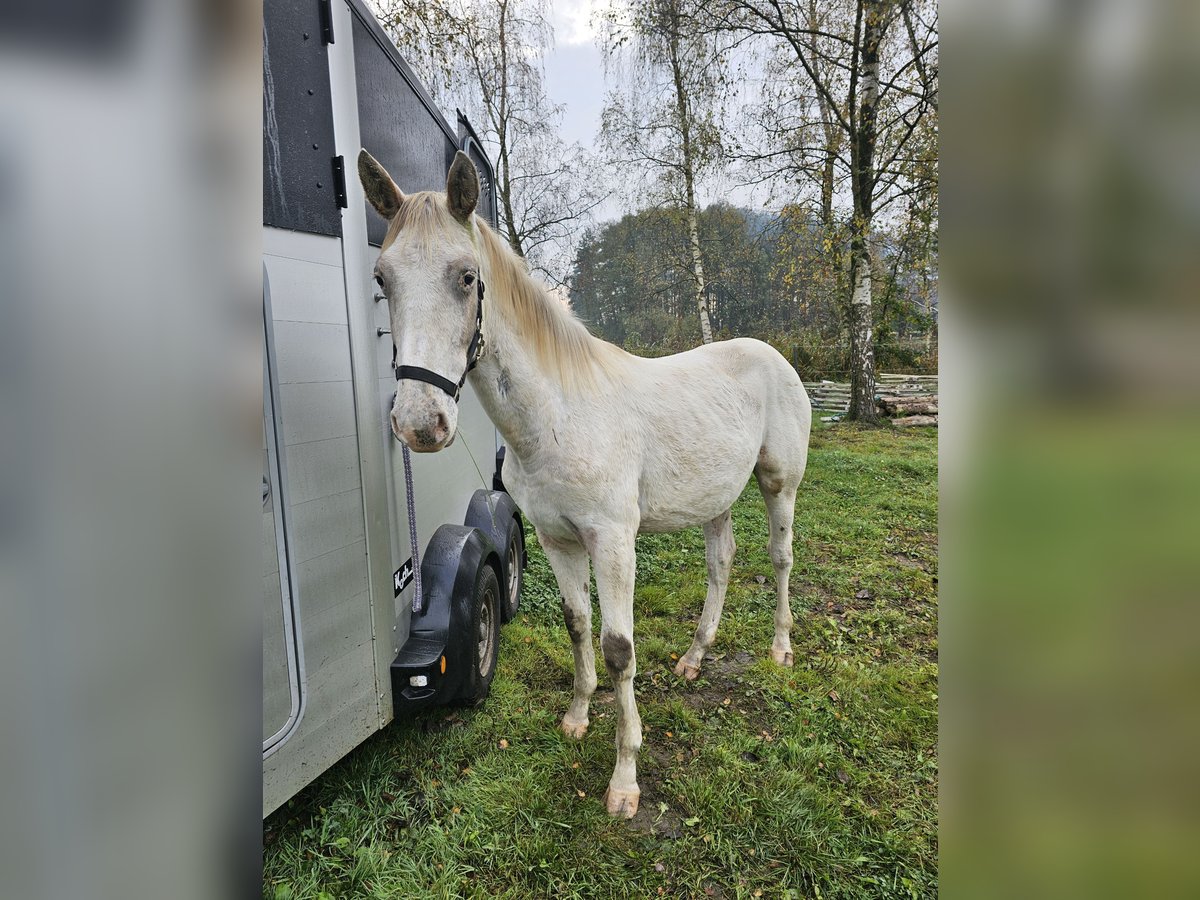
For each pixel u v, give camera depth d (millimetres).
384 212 1649
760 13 9055
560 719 2461
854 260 9766
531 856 1789
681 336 17656
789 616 2951
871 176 9398
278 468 1539
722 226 13258
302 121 1640
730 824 1909
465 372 1589
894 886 1709
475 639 2287
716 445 2430
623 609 2023
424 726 2357
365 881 1701
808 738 2309
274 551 1539
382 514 1945
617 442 2066
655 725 2426
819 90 9406
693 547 4543
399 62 2350
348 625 1788
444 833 1856
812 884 1726
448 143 3119
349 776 2057
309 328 1641
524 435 1952
